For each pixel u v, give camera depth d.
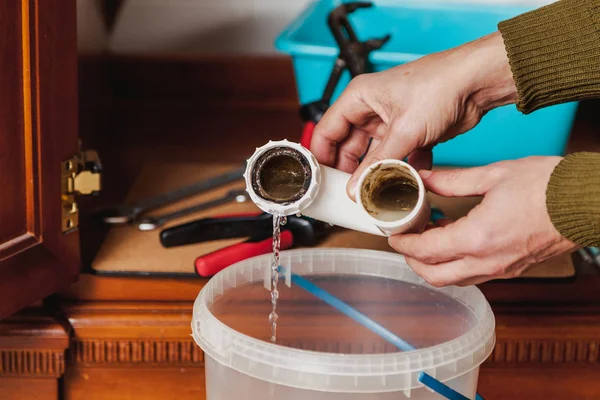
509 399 1.04
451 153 1.29
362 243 1.08
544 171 0.69
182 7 1.79
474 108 0.83
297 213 0.74
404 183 0.73
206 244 1.07
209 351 0.71
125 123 1.74
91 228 1.12
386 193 0.74
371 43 1.24
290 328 0.83
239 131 1.72
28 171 0.91
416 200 0.73
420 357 0.68
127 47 1.80
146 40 1.80
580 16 0.76
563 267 1.03
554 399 1.04
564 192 0.66
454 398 0.68
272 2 1.79
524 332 1.01
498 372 1.03
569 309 1.01
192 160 1.56
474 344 0.71
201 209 1.16
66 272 0.98
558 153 1.28
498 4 1.75
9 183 0.89
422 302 0.86
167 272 1.00
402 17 1.51
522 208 0.68
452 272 0.74
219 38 1.81
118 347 1.00
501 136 1.27
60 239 0.96
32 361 0.99
